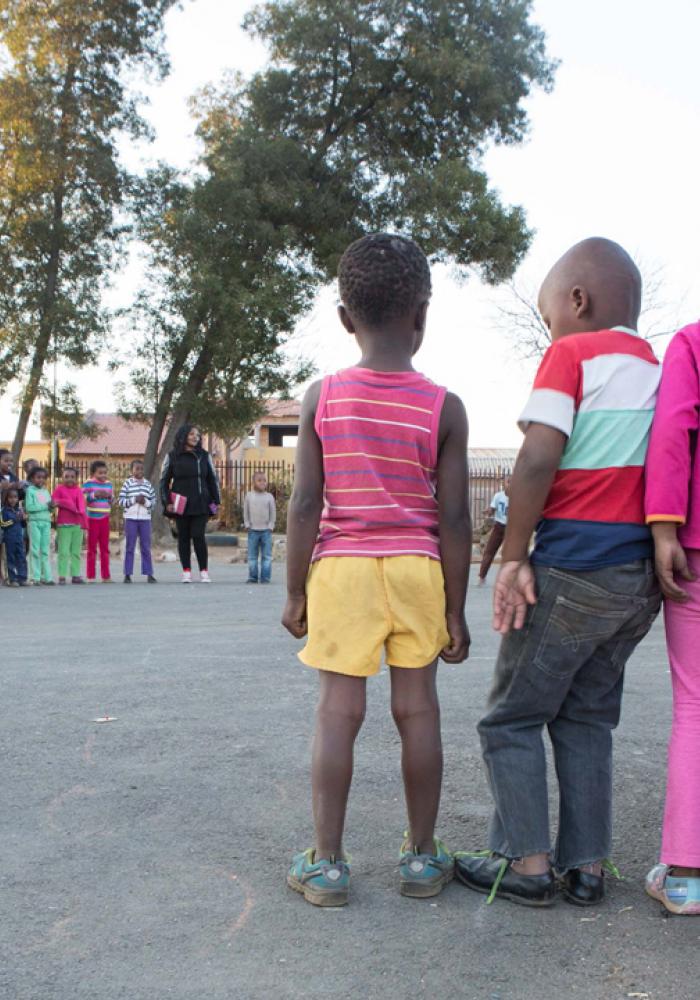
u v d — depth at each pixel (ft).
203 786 12.00
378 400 8.79
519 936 7.98
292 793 11.74
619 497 8.38
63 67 86.79
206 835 10.30
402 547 8.73
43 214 87.92
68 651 23.34
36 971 7.29
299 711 16.21
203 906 8.52
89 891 8.81
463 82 85.97
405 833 10.46
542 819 8.70
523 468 8.30
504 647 8.79
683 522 8.34
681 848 8.48
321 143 90.43
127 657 22.29
